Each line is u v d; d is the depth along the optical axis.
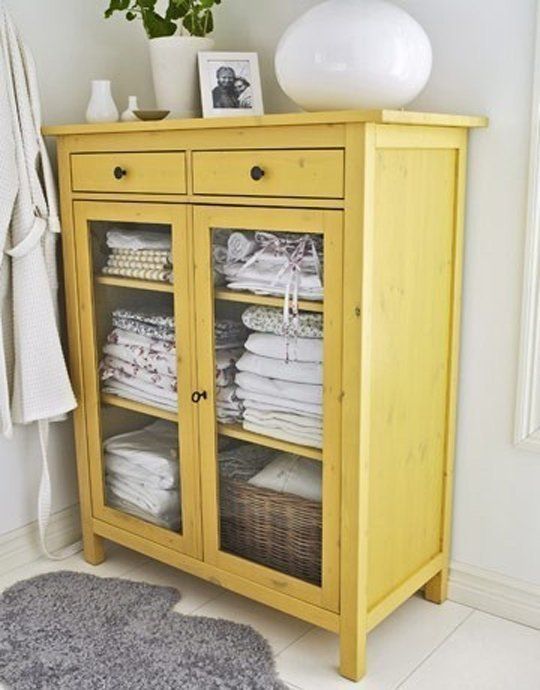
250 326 1.92
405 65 1.74
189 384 2.06
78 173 2.18
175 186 1.96
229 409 2.02
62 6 2.32
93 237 2.21
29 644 2.00
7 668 1.91
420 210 1.84
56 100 2.35
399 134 1.71
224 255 1.92
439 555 2.16
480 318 2.05
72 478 2.54
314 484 1.91
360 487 1.78
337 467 1.81
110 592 2.23
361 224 1.65
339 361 1.75
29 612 2.13
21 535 2.42
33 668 1.91
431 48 1.93
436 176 1.89
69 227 2.24
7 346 2.25
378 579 1.93
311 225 1.73
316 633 2.06
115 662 1.93
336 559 1.86
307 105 1.81
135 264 2.13
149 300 2.12
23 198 2.16
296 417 1.89
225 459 2.05
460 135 1.94
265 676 1.88
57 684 1.86
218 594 2.24
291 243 1.80
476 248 2.03
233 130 1.82
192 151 1.91
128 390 2.24
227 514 2.08
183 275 2.01
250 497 2.02
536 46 1.85
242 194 1.83
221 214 1.89
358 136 1.61
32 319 2.20
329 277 1.73
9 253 2.16
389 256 1.76
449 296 2.02
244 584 2.06
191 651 1.97
